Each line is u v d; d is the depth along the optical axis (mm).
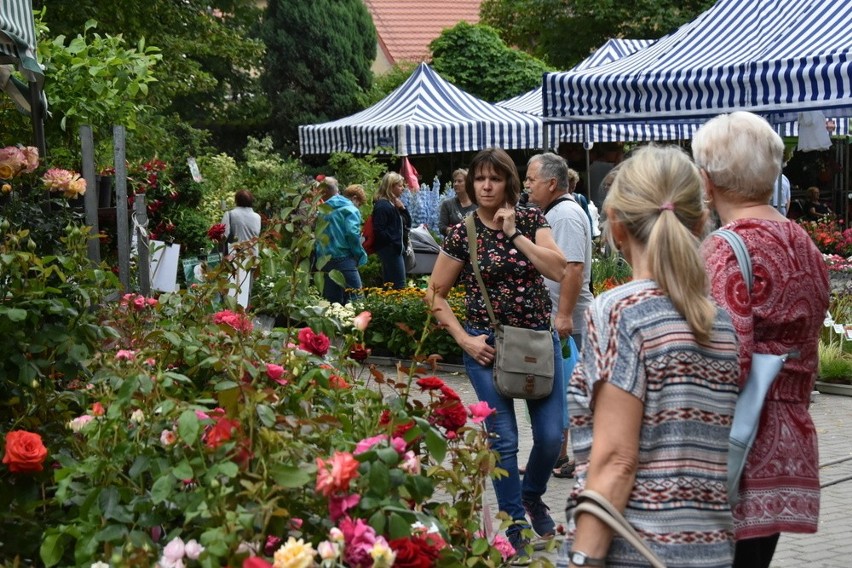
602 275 13391
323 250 5078
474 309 5523
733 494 3170
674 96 9969
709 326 2678
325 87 31875
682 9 30594
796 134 16422
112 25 19250
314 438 3441
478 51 30969
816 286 3383
